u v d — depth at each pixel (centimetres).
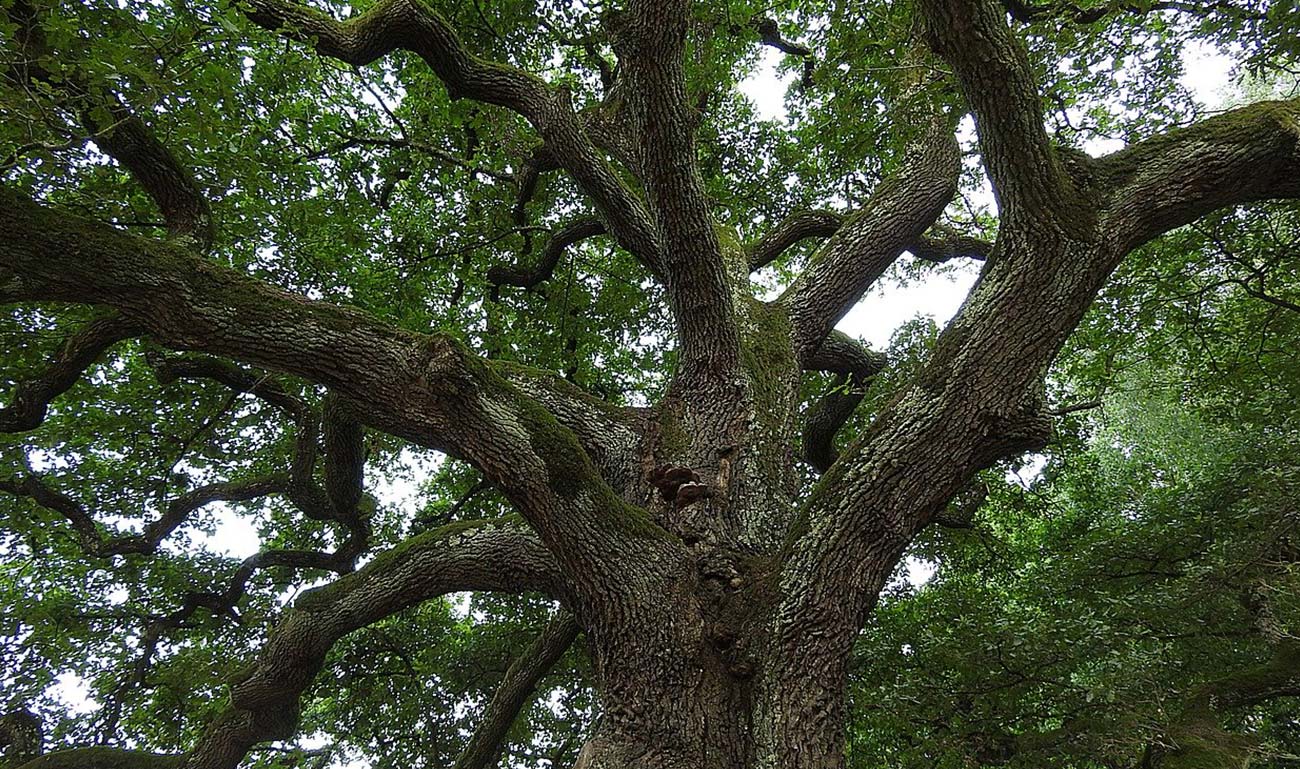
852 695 670
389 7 557
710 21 750
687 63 794
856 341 782
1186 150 385
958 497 902
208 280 336
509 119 730
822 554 355
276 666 504
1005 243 381
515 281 864
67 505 741
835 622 347
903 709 618
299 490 805
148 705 852
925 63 582
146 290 320
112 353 805
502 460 352
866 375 772
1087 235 364
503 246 967
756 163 1062
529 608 1058
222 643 923
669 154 416
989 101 353
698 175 437
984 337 366
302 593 517
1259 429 856
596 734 362
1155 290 854
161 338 330
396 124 859
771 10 835
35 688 785
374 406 356
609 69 830
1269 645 621
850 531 357
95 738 807
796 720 326
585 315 1060
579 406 523
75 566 877
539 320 1052
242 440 942
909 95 630
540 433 362
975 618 675
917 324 732
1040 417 365
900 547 367
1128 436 1403
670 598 371
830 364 769
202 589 903
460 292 957
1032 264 368
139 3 394
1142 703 546
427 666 1066
